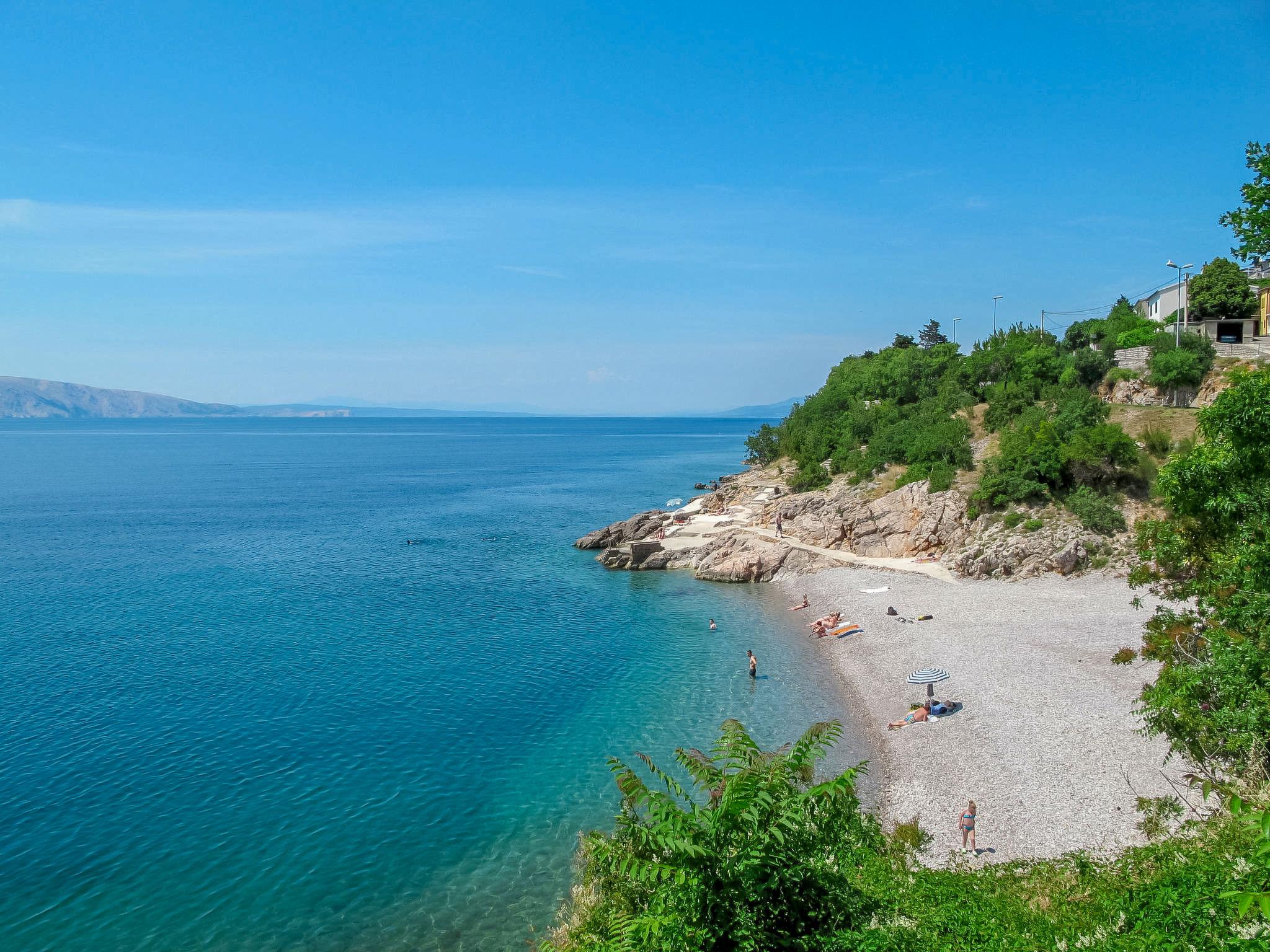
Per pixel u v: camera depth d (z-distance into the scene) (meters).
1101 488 60.75
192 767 35.31
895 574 62.75
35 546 89.12
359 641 53.25
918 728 36.59
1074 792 28.55
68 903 26.03
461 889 26.75
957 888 18.23
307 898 26.33
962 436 73.00
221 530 100.31
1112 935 13.44
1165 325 83.06
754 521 84.31
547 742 37.69
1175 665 25.17
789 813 12.38
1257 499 20.78
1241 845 15.48
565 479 164.88
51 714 41.06
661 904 12.38
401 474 183.62
